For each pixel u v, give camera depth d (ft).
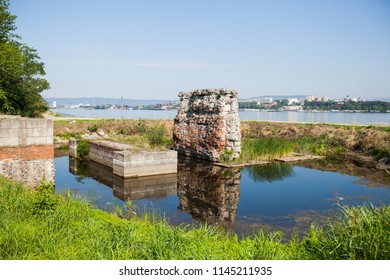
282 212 47.50
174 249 23.39
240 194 57.93
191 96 102.73
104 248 23.53
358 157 95.71
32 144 47.78
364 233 21.95
